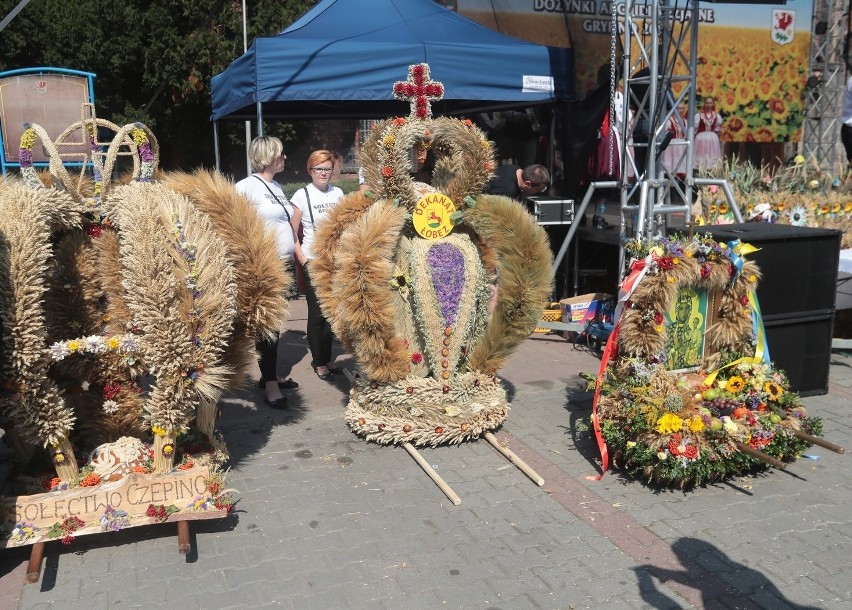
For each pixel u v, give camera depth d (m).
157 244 3.24
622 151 6.58
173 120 21.70
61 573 3.16
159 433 3.38
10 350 3.04
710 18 8.89
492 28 8.53
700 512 3.72
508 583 3.11
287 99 6.59
